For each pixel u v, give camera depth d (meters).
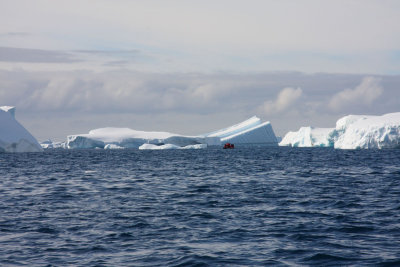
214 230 21.59
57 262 16.11
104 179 51.81
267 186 43.00
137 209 28.41
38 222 23.72
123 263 15.98
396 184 44.12
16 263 15.95
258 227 22.30
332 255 16.73
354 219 24.30
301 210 27.73
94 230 21.64
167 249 17.91
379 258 16.27
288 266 15.51
